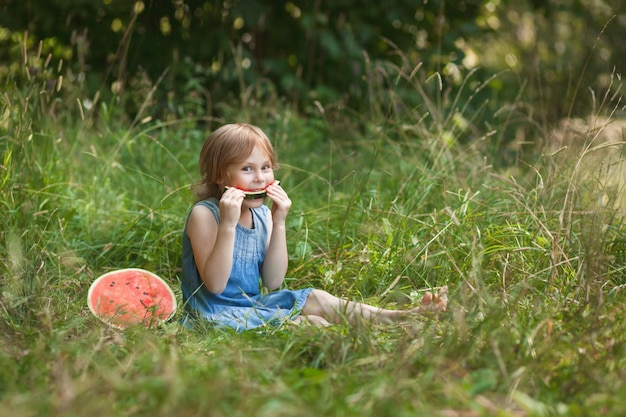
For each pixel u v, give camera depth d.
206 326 4.47
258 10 10.25
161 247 5.89
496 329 3.73
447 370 3.33
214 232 4.68
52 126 7.24
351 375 3.40
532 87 10.70
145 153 7.83
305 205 6.72
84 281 5.37
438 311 4.30
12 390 3.13
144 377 3.20
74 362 3.52
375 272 5.31
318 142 8.81
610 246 5.11
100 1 10.12
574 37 12.62
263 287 5.38
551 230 5.32
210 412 2.81
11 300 4.40
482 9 11.53
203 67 10.50
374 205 6.10
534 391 3.30
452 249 5.14
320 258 5.60
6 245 4.95
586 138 5.43
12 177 5.76
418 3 10.47
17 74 8.42
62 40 10.30
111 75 10.22
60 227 5.67
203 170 4.79
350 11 10.45
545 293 4.34
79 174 7.01
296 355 3.71
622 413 2.98
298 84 9.98
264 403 3.00
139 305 4.74
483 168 6.14
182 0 10.68
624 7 12.69
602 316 3.96
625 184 5.64
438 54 9.63
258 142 4.67
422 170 6.31
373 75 10.07
